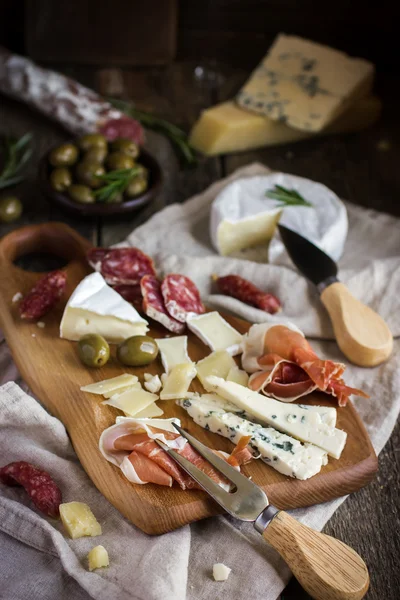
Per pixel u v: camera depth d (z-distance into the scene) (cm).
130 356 186
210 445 169
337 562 142
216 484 153
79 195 243
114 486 159
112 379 182
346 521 165
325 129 305
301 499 160
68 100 292
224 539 155
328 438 165
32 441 174
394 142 309
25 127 303
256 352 191
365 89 309
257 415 170
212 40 349
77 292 195
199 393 182
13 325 200
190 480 157
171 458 159
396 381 195
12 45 344
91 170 246
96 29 328
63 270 222
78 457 169
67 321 193
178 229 252
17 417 170
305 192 248
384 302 220
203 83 338
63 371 187
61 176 246
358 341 198
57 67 335
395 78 343
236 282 219
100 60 336
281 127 298
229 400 175
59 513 158
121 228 258
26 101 303
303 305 217
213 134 292
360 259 241
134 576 144
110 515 159
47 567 149
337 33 346
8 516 153
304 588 144
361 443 170
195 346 198
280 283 221
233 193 246
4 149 290
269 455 161
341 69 307
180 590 140
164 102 324
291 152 300
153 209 268
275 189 249
